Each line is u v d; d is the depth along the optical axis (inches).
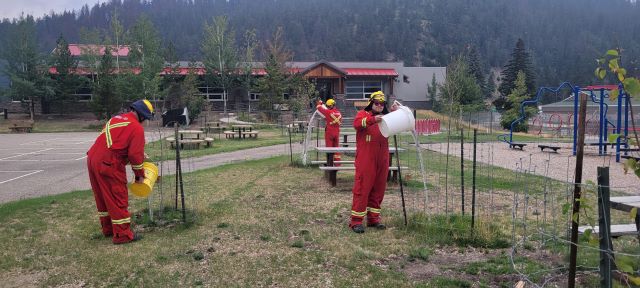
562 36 5506.9
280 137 1046.4
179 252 225.9
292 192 371.9
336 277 194.5
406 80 2222.0
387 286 184.7
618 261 133.9
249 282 190.9
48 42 5236.2
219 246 234.8
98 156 237.0
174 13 6013.8
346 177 447.2
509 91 2161.7
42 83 1697.8
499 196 355.6
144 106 251.0
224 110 1856.5
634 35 5044.3
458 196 354.9
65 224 280.7
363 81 2101.4
